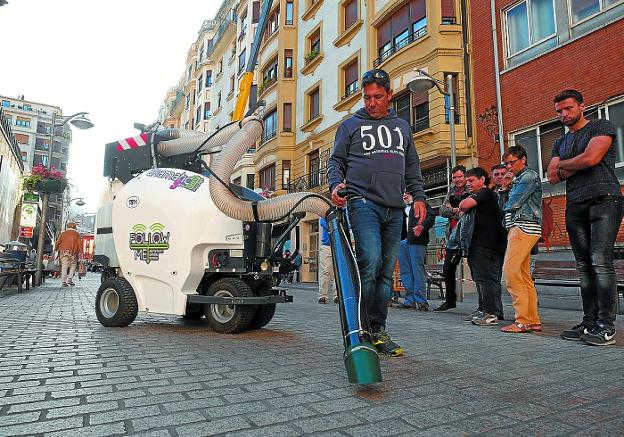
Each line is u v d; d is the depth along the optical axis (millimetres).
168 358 3203
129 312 4660
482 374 2762
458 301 8602
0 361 3070
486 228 5258
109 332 4402
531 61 11445
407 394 2338
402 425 1896
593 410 2102
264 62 25422
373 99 3297
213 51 36219
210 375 2723
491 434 1809
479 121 12805
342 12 19609
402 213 3359
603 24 9938
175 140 5105
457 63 13484
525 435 1800
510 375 2738
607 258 3795
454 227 6887
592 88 10078
